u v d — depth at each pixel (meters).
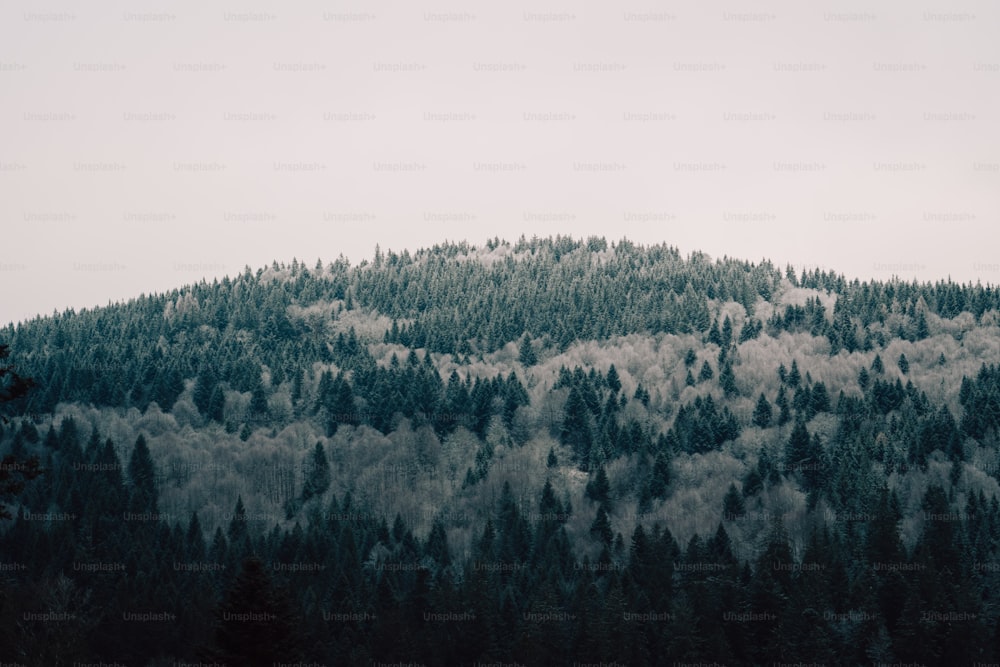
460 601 141.50
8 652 110.44
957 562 157.12
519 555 173.62
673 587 152.62
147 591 136.12
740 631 137.75
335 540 173.38
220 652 72.31
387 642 129.62
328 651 125.06
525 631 132.38
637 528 168.62
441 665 130.88
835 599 144.00
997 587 152.12
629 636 132.25
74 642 119.75
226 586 149.62
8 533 160.38
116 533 172.62
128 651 126.12
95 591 143.75
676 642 131.25
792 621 134.50
